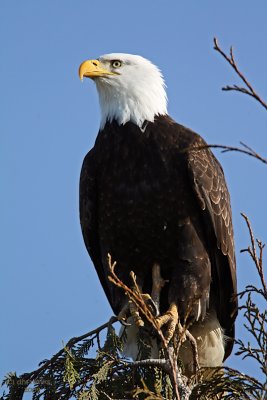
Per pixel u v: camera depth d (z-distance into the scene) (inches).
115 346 394.0
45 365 394.0
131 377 394.9
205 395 384.2
